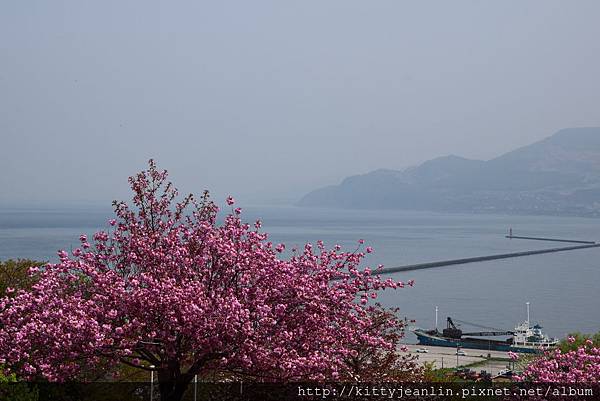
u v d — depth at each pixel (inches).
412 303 7554.1
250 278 755.4
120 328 668.1
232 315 680.4
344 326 775.7
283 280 754.2
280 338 709.9
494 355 4069.9
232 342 706.2
